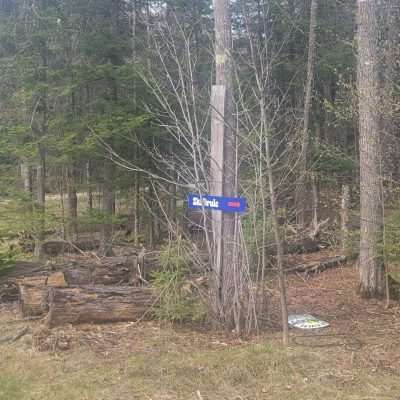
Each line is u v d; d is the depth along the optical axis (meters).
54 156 10.48
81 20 11.11
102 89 10.77
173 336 5.47
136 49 11.18
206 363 4.73
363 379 4.47
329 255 10.04
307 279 8.50
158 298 5.84
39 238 10.49
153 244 12.40
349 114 7.22
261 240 6.00
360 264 7.38
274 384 4.40
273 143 6.82
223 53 5.65
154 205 11.89
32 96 10.06
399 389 4.29
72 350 5.16
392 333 5.70
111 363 4.84
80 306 5.80
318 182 12.28
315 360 4.84
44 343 5.30
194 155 5.70
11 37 11.56
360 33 6.84
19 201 9.96
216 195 5.65
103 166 11.07
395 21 7.94
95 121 9.97
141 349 5.13
